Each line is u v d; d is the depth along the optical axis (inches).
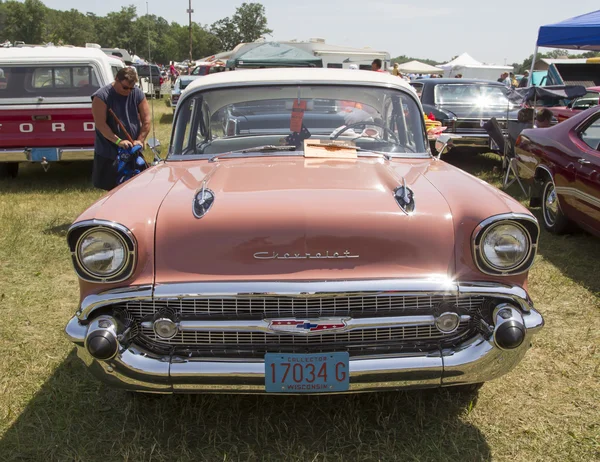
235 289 90.8
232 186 106.3
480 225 93.3
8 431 107.1
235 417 110.7
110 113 210.4
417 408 110.8
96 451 101.7
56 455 100.5
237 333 95.0
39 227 240.5
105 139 215.6
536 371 126.8
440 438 104.0
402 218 95.7
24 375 126.3
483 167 370.9
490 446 102.3
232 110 141.7
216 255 93.9
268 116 141.6
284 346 95.1
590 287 172.9
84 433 106.5
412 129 141.9
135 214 95.9
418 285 92.0
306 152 131.1
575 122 215.5
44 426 108.5
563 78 608.7
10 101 302.2
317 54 926.4
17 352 136.8
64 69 312.0
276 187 104.7
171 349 95.7
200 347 95.9
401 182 106.6
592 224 192.7
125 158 205.3
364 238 94.0
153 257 94.5
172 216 96.8
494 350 94.3
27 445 103.1
